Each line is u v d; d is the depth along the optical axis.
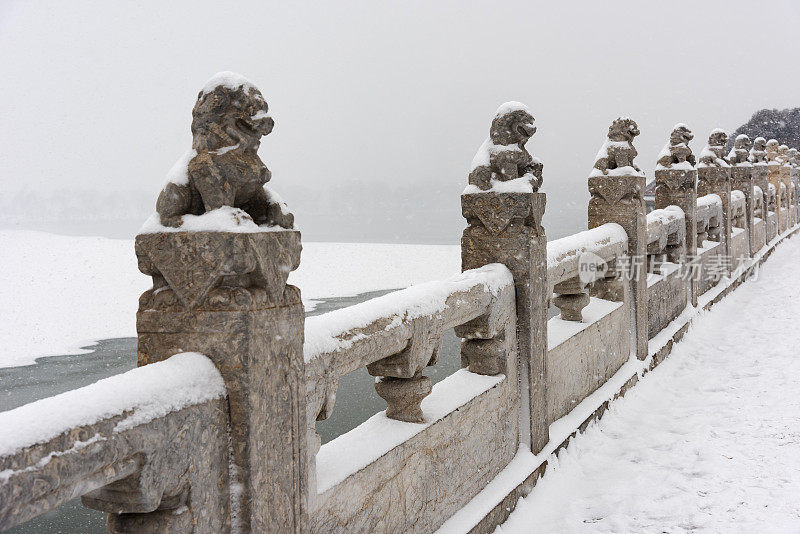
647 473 4.11
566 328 5.10
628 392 5.86
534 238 3.98
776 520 3.26
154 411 1.59
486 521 3.34
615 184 6.26
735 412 5.09
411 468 2.89
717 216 10.69
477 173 4.01
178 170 1.88
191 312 1.82
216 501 1.78
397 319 2.77
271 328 1.88
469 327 3.75
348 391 7.44
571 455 4.45
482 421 3.56
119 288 15.55
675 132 8.74
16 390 7.43
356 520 2.51
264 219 1.98
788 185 18.95
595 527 3.47
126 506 1.61
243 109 1.88
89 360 8.95
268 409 1.88
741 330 8.17
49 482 1.32
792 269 12.84
